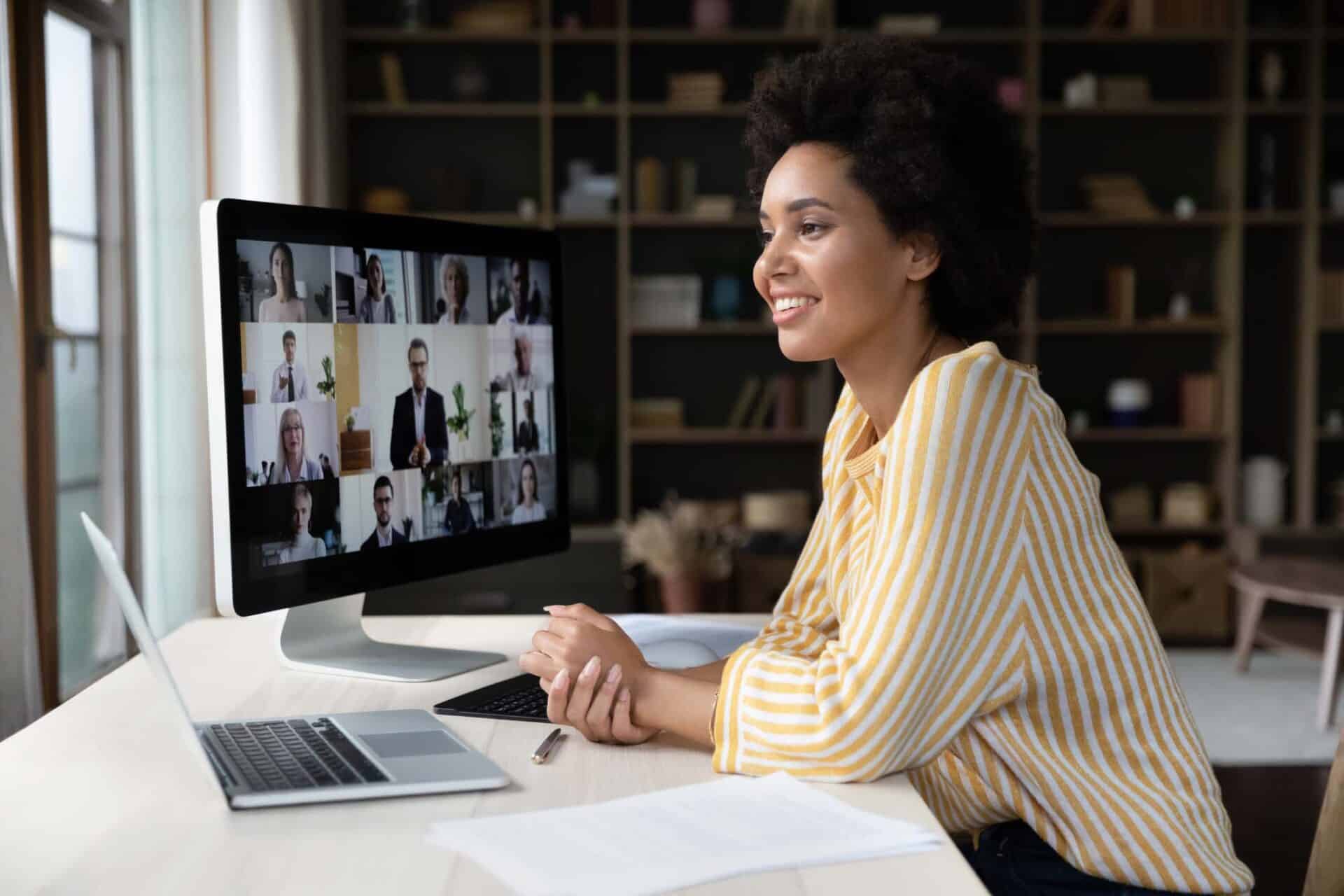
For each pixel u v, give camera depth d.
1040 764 1.00
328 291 1.29
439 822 0.87
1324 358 5.45
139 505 3.28
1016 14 5.29
